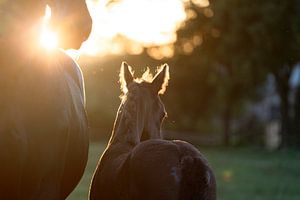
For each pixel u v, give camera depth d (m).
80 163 8.56
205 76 57.25
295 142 49.75
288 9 47.09
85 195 18.91
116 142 9.00
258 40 47.19
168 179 7.61
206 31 52.16
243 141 55.03
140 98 8.99
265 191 22.20
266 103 67.94
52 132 7.79
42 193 7.84
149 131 9.03
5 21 7.60
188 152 7.74
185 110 58.94
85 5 7.83
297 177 27.77
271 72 49.47
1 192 7.52
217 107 58.12
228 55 49.78
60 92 8.02
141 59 57.47
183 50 55.94
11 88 7.54
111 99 52.19
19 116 7.56
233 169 30.28
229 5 48.38
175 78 57.59
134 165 7.90
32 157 7.67
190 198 7.48
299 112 50.53
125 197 8.07
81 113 8.56
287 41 47.50
